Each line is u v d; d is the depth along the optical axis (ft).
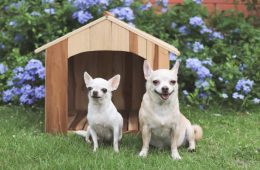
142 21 11.94
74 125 10.01
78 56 11.20
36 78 10.94
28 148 8.45
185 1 12.25
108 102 8.59
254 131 9.74
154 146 8.91
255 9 13.16
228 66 11.36
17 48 11.59
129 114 10.89
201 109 10.98
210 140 9.20
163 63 9.11
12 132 9.33
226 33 12.60
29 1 11.94
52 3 11.72
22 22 11.43
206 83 10.96
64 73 9.28
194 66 10.91
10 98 11.01
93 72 11.30
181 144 8.80
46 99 9.32
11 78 11.14
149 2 12.54
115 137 8.61
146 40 9.09
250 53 11.82
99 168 7.74
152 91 8.32
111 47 9.14
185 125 8.77
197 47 11.55
